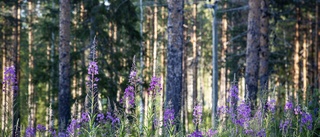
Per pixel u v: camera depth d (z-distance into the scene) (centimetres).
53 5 2866
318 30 2416
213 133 672
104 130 640
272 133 715
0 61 2336
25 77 3047
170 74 1221
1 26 2119
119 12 1848
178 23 1227
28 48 2997
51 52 2861
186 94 2955
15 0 2117
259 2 1430
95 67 529
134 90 552
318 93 919
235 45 2783
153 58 2919
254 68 1420
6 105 565
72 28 1962
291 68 2850
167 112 639
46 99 2941
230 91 762
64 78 1573
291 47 2698
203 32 3747
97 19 1783
